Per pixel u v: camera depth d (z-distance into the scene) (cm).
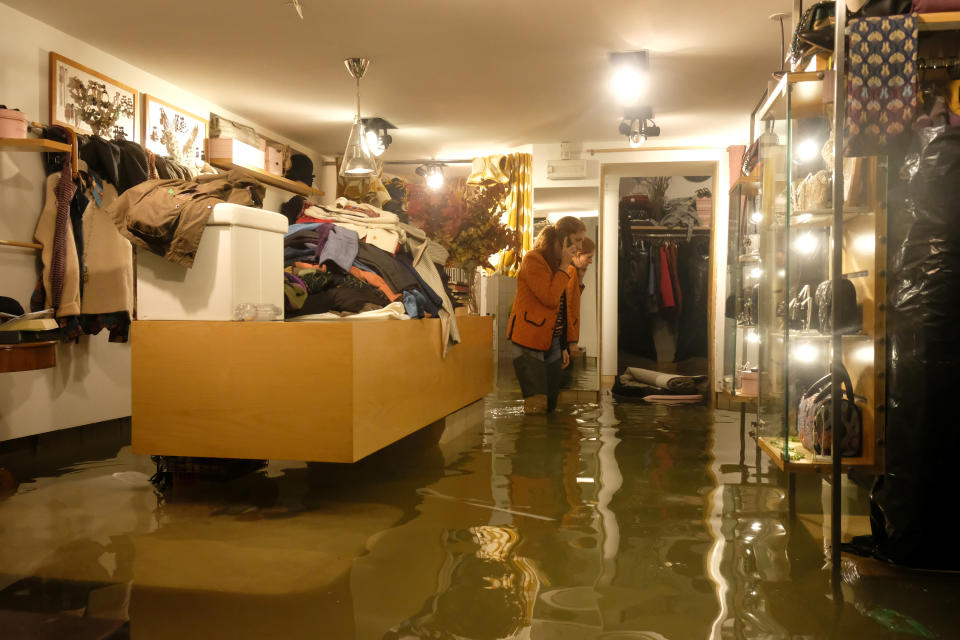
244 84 520
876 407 217
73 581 194
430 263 429
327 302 329
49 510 270
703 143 693
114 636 130
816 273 255
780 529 247
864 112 217
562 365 569
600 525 250
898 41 215
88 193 414
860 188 224
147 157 455
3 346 313
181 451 285
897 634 164
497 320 943
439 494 293
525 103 566
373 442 290
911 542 209
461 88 528
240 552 219
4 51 379
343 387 269
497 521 254
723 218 691
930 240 209
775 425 264
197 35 423
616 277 797
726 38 425
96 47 443
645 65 458
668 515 263
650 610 175
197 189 296
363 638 158
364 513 264
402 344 328
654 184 860
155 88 500
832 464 214
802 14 314
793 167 245
